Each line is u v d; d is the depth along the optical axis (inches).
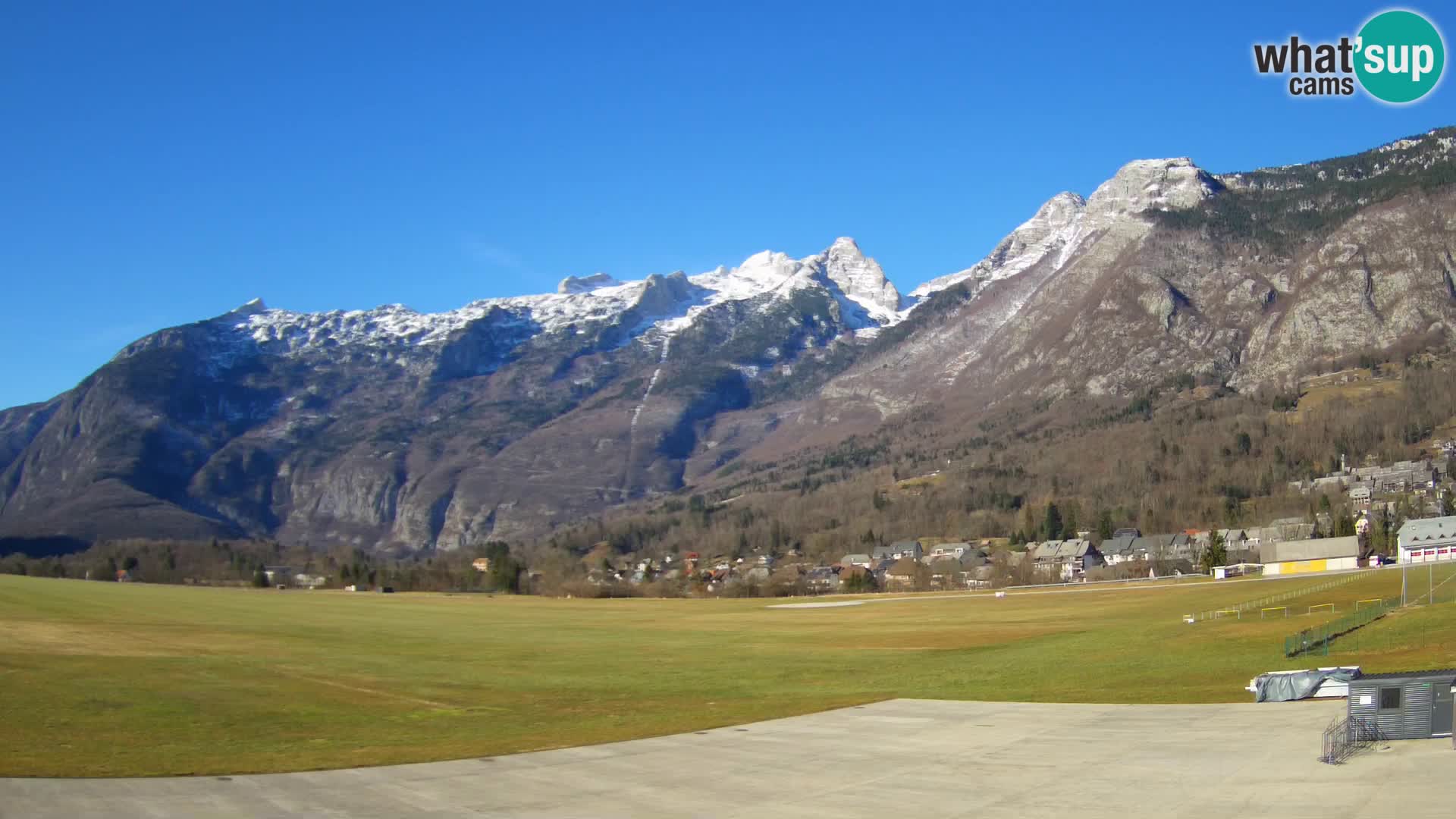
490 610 6619.1
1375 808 1245.7
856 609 6097.4
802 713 2165.4
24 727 2015.3
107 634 3932.1
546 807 1413.6
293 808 1397.6
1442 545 3538.4
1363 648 2561.5
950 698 2333.9
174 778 1562.5
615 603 7554.1
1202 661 2645.2
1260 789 1359.5
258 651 3572.8
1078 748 1684.3
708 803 1427.2
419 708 2380.7
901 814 1346.0
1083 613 4835.1
